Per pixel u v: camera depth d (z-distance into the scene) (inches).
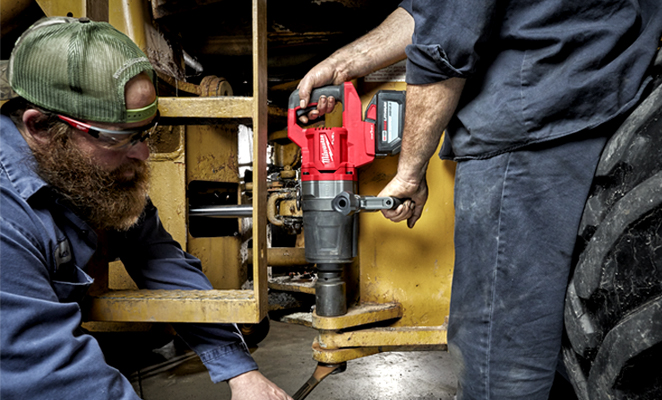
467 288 29.4
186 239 57.5
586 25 24.2
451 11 25.5
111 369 25.0
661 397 18.9
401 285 45.6
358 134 39.0
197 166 59.9
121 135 26.8
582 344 23.1
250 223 75.9
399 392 48.4
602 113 23.6
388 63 42.4
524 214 26.2
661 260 18.5
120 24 54.6
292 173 75.3
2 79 26.0
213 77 65.9
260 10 33.6
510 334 26.9
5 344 20.8
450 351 31.7
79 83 24.6
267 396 33.9
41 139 26.2
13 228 23.6
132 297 33.8
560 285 25.5
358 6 61.3
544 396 27.0
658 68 23.3
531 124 25.1
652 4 25.4
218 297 33.7
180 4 57.4
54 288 27.6
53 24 25.9
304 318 58.7
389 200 36.1
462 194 30.2
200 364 57.9
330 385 50.5
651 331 18.2
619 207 20.6
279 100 78.2
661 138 19.8
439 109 29.1
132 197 30.3
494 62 27.6
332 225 39.0
